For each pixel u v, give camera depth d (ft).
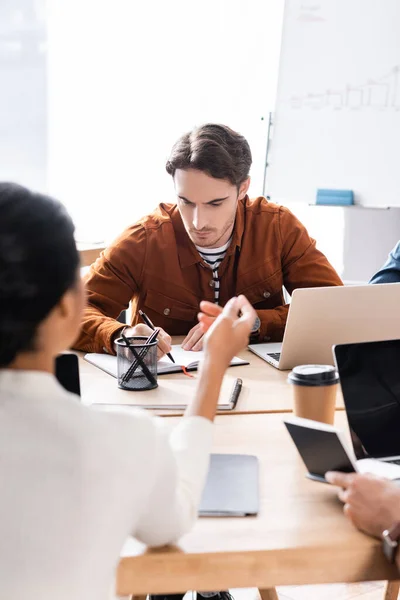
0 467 2.37
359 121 11.60
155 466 2.63
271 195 12.01
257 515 3.49
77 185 12.65
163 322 7.24
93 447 2.45
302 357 5.86
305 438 3.66
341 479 3.60
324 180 11.79
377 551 3.26
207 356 3.41
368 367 4.11
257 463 4.04
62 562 2.38
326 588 6.97
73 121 12.44
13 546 2.35
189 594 6.61
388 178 11.64
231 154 6.59
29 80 12.16
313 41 11.57
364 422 4.03
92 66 12.34
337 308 5.65
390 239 12.55
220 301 7.37
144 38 12.39
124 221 12.88
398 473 3.81
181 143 6.64
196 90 12.64
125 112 12.58
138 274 7.14
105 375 5.69
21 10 11.92
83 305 2.63
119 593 3.15
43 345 2.51
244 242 7.31
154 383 5.32
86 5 12.12
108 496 2.46
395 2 11.30
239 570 3.18
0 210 2.39
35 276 2.36
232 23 12.44
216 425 4.67
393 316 5.76
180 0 12.32
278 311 7.03
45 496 2.38
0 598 2.33
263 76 12.59
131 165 12.75
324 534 3.34
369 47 11.44
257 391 5.36
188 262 7.17
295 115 11.75
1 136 12.25
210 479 3.81
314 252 7.51
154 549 3.17
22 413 2.42
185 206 6.77
